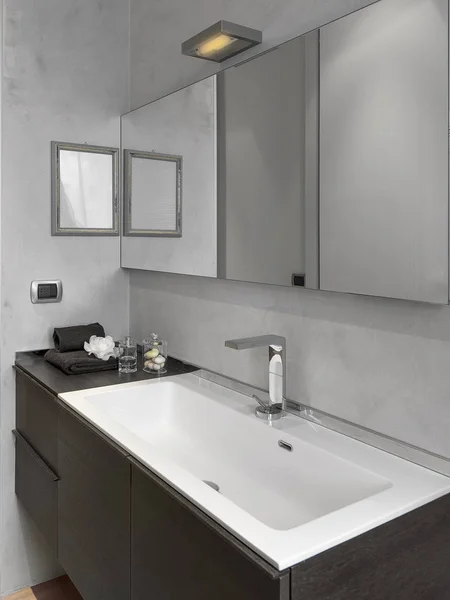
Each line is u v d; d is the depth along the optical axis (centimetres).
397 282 129
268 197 165
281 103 159
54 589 242
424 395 132
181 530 118
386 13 128
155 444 188
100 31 242
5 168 224
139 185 235
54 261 238
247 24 179
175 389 199
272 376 162
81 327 238
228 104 180
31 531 242
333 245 145
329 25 143
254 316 184
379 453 138
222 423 174
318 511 138
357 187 137
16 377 230
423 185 122
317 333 160
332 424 154
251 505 146
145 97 238
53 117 233
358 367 148
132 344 218
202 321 210
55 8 231
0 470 233
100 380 204
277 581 93
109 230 250
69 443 178
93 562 164
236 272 180
